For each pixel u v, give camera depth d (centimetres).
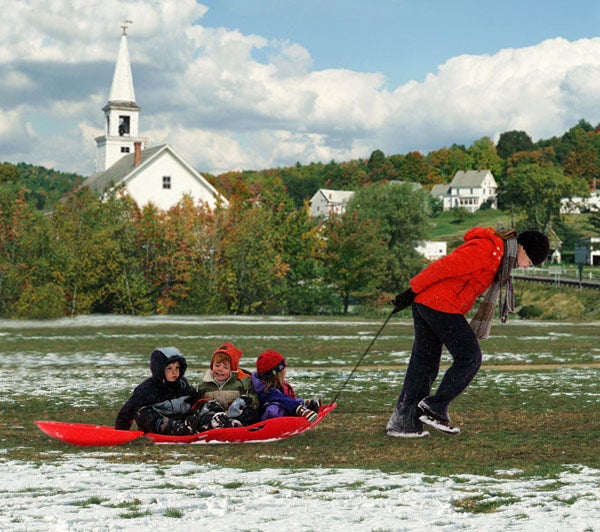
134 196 7212
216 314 5609
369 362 1753
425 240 9300
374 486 509
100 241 5391
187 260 5806
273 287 5925
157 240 5662
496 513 429
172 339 2570
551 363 1703
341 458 644
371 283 7131
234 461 630
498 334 2911
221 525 391
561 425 832
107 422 884
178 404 767
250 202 6869
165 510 429
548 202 16475
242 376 784
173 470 578
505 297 777
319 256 6994
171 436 736
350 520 407
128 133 9638
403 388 771
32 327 3450
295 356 1903
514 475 560
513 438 747
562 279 8544
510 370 1533
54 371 1552
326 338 2619
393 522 399
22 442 746
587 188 17938
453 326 754
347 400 1074
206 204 5934
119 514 420
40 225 5262
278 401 770
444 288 761
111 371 1553
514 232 777
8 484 512
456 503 458
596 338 2650
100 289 5381
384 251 7406
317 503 454
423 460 631
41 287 4944
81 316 5078
